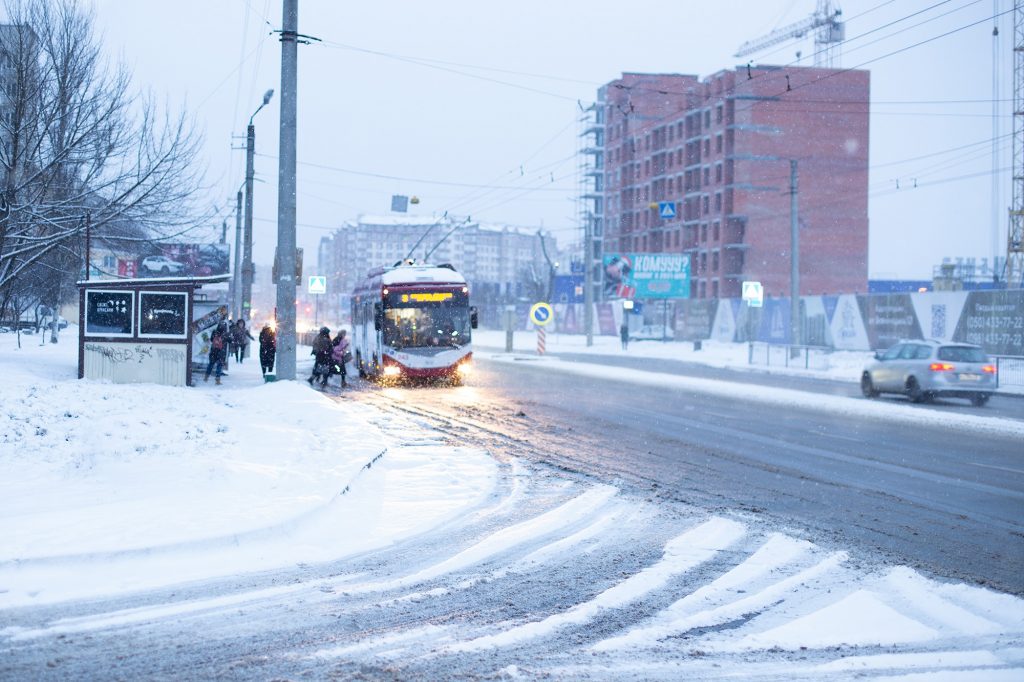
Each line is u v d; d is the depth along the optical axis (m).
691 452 15.20
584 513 10.20
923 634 6.14
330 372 29.25
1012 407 24.53
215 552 8.05
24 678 5.09
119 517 8.68
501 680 5.20
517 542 8.79
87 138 24.00
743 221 90.81
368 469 12.88
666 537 9.03
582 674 5.31
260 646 5.73
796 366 40.78
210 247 52.59
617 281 80.88
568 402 24.20
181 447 12.38
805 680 5.25
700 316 66.31
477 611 6.59
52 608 6.38
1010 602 6.84
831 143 91.38
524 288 131.12
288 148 23.06
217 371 25.97
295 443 14.05
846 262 91.62
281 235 23.17
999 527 9.54
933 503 10.88
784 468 13.55
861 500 11.05
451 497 11.07
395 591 7.07
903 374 25.77
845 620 6.42
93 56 24.16
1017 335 36.34
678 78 108.75
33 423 12.98
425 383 30.70
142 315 22.06
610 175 115.12
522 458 14.48
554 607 6.71
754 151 90.12
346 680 5.16
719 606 6.76
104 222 24.23
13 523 8.32
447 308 29.55
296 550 8.29
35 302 43.69
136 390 18.09
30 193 24.02
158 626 6.07
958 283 81.00
